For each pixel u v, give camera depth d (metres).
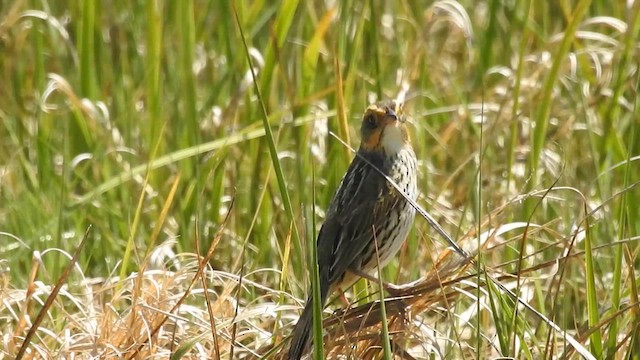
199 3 15.98
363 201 10.22
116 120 14.10
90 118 13.98
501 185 12.80
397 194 10.30
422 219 12.17
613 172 12.51
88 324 9.80
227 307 9.95
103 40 15.17
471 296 9.30
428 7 16.66
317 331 7.78
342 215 10.21
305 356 9.06
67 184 12.84
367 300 10.93
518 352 9.71
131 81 14.95
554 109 13.84
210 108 14.06
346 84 12.46
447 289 9.52
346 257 10.06
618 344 8.98
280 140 13.35
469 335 10.43
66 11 16.38
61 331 9.98
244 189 12.90
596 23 14.59
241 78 13.84
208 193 13.02
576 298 10.66
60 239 11.52
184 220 12.09
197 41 15.23
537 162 11.92
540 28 15.66
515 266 10.98
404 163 10.46
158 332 9.42
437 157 13.62
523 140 13.47
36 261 10.12
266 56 12.69
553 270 10.71
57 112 14.52
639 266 11.30
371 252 10.25
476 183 11.85
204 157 13.41
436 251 11.34
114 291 10.66
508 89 13.38
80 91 14.53
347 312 9.09
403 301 9.06
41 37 14.80
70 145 14.00
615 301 9.13
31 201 12.56
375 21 12.78
